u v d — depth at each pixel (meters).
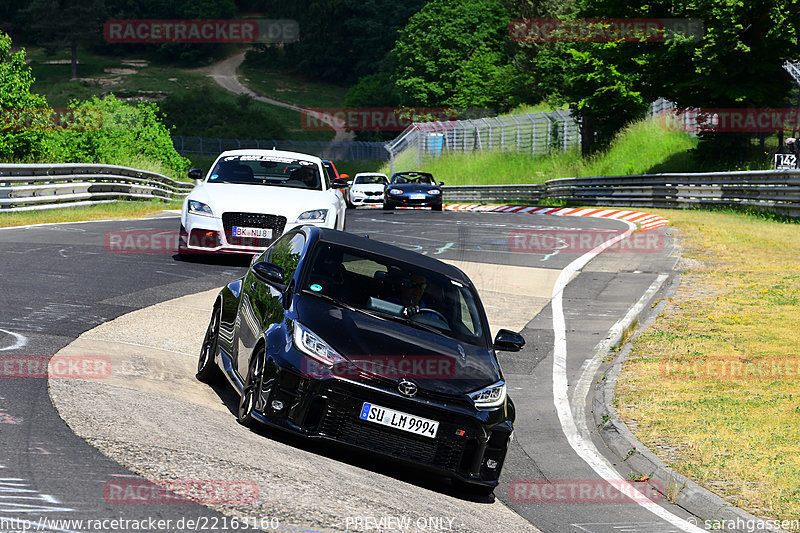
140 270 52.00
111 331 35.47
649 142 174.12
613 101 154.38
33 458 18.81
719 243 78.88
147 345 34.22
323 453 24.69
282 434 25.19
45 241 61.31
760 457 28.73
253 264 31.80
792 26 128.75
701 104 145.00
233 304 29.81
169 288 47.22
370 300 26.92
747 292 58.28
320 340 24.39
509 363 42.81
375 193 158.25
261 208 54.34
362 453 23.84
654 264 70.31
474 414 24.23
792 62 137.12
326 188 58.72
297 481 20.50
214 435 22.97
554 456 30.03
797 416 33.28
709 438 30.84
